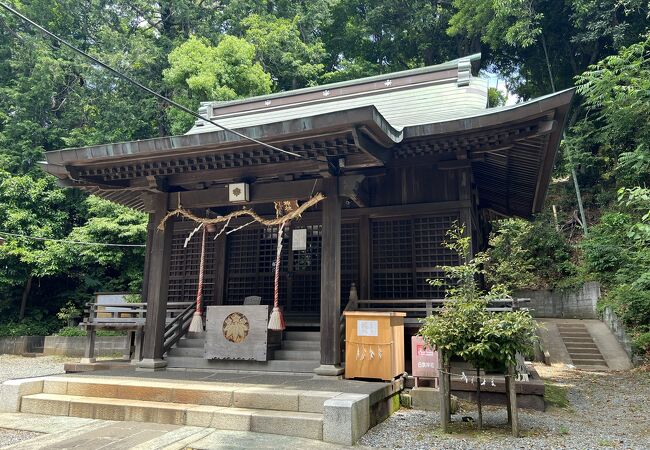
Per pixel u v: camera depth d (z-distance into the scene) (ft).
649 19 57.00
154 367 25.68
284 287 31.76
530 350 17.95
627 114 39.68
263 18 74.64
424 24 86.38
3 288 55.88
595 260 49.49
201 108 44.91
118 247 56.44
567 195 70.38
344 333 25.02
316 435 16.21
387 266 28.86
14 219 54.19
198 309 26.50
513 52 81.97
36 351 53.57
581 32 66.03
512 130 23.26
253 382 21.20
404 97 36.14
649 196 28.76
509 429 17.81
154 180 26.73
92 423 18.35
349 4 92.38
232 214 26.73
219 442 15.56
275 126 20.89
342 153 23.26
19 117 65.77
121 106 67.21
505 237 62.64
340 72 83.82
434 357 22.79
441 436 16.80
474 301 17.85
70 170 25.75
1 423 18.39
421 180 28.76
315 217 31.73
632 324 43.78
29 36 68.49
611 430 18.51
